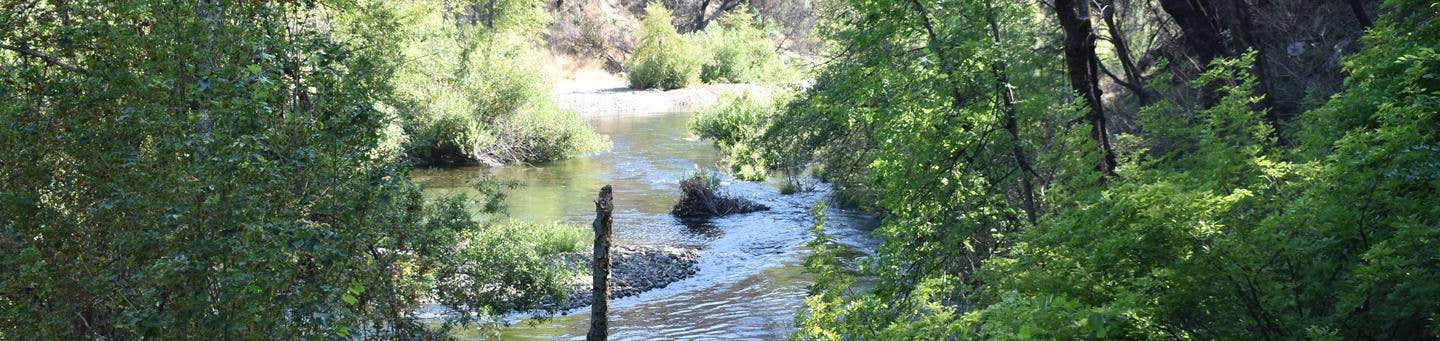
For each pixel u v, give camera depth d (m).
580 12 76.00
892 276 12.16
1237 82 12.84
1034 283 7.31
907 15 12.57
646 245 23.11
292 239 8.17
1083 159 9.66
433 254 11.09
